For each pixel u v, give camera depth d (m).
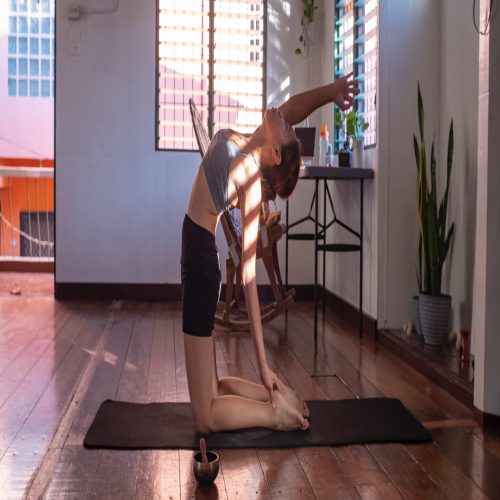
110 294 6.05
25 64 11.41
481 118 2.94
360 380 3.61
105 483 2.33
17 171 7.29
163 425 2.86
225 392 2.95
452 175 4.14
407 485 2.34
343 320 5.26
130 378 3.59
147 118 6.02
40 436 2.76
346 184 5.29
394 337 4.26
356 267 5.03
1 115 11.45
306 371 3.79
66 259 6.01
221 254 5.99
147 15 5.97
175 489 2.29
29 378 3.56
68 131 5.97
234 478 2.38
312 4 6.02
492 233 2.88
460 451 2.64
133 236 6.05
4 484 2.32
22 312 5.37
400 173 4.47
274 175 2.57
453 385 3.34
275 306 5.16
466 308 3.94
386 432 2.79
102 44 5.96
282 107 2.85
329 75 5.84
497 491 2.29
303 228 6.13
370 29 4.71
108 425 2.85
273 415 2.79
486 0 2.88
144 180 6.04
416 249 4.50
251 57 6.11
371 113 4.75
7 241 11.42
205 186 2.64
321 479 2.38
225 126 6.12
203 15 6.04
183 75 6.05
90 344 4.34
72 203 6.00
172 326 4.95
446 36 4.28
